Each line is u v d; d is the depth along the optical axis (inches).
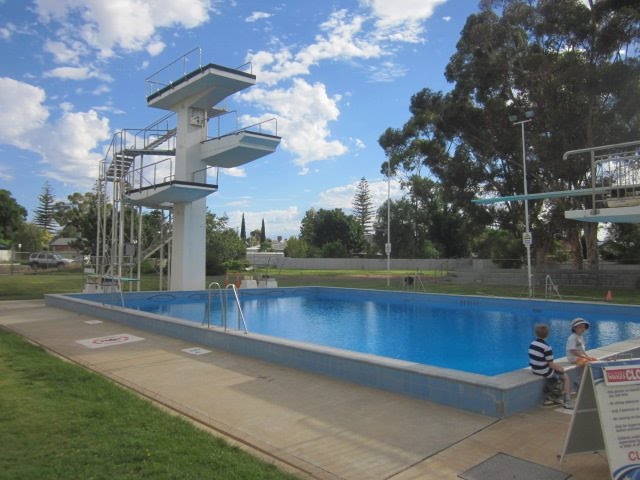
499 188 1323.8
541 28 1158.3
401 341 530.9
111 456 174.1
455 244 2465.6
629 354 323.6
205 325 436.1
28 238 2864.2
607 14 1071.0
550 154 1121.4
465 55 1307.8
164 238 944.3
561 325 613.6
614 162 368.8
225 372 322.0
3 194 2203.5
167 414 228.8
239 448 191.8
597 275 1145.4
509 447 196.5
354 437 207.0
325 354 315.6
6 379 281.1
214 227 1779.0
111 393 258.5
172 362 351.3
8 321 547.5
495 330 593.9
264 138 831.1
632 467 159.3
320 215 3139.8
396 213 2701.8
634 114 1064.2
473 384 244.1
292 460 183.5
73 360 356.2
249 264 1956.2
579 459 183.6
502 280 1273.4
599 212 364.2
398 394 273.7
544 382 256.7
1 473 158.1
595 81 1043.9
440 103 1409.9
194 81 802.2
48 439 188.9
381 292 926.4
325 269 2301.9
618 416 163.8
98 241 888.9
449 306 816.9
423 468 176.7
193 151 867.4
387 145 1604.3
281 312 761.6
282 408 246.4
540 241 1348.4
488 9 1229.1
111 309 553.0
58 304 668.1
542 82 1131.9
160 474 160.9
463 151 1364.4
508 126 1203.2
